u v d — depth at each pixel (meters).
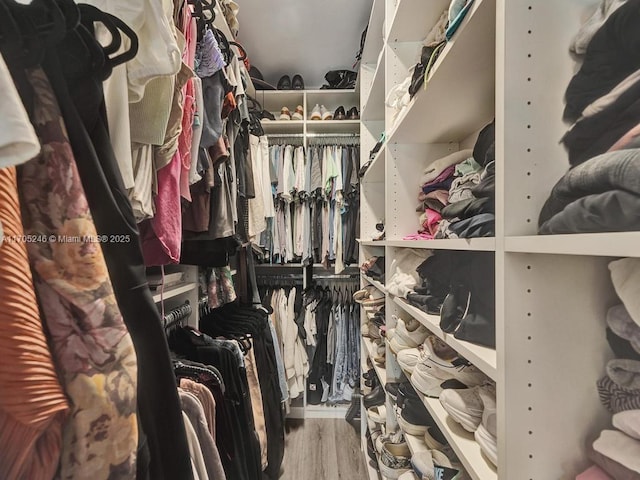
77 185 0.34
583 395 0.41
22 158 0.25
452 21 0.57
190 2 0.87
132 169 0.52
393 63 1.16
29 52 0.32
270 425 1.61
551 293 0.42
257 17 1.73
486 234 0.55
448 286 0.80
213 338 1.29
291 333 2.19
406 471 1.11
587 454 0.41
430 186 0.99
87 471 0.32
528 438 0.41
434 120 0.94
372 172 1.66
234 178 1.16
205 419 0.78
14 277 0.28
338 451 1.87
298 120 2.22
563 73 0.41
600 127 0.36
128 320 0.39
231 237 1.22
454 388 0.71
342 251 2.14
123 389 0.35
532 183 0.42
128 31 0.40
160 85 0.56
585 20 0.41
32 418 0.28
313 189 2.14
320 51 2.03
